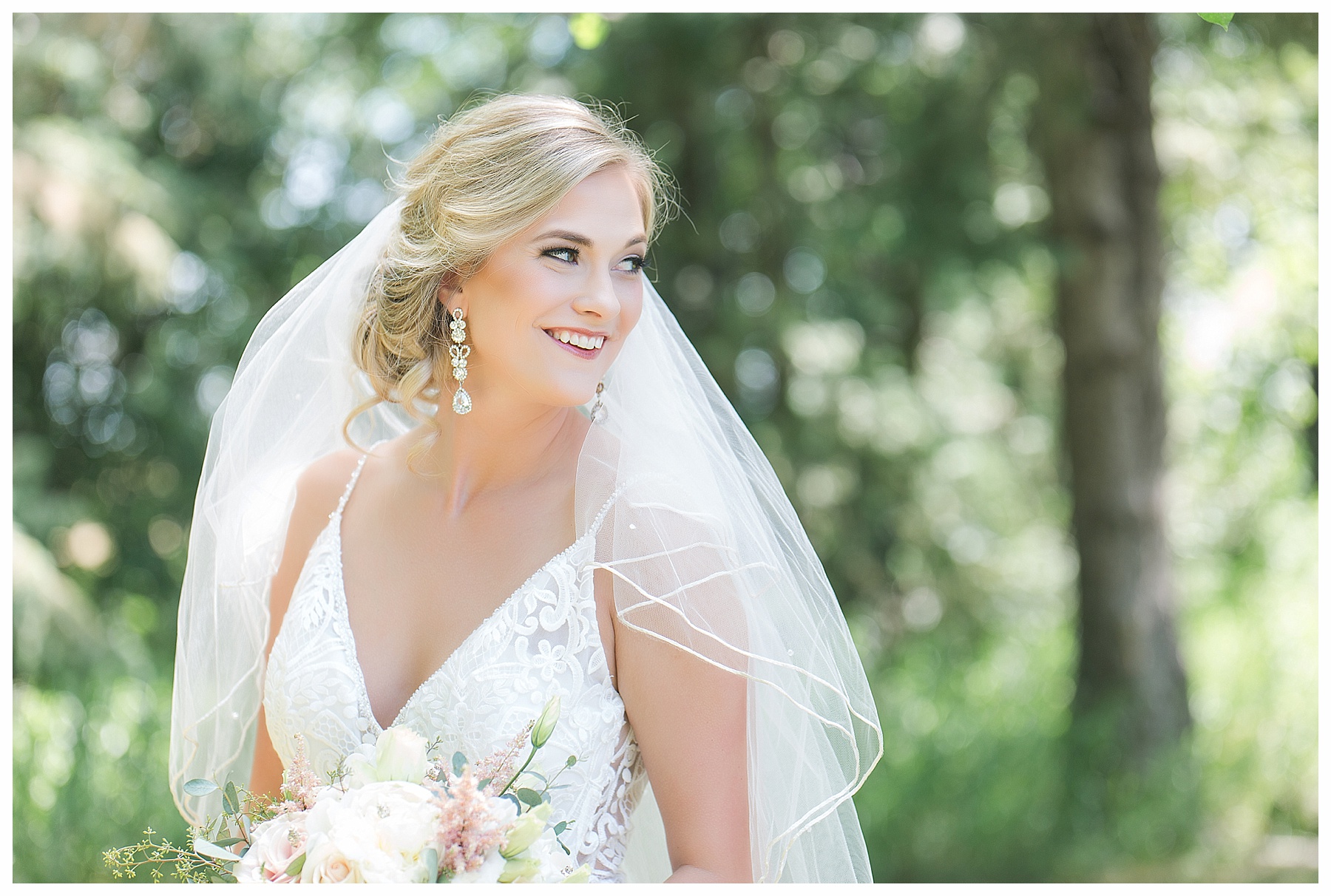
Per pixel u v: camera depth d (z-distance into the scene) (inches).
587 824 69.7
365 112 324.8
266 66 326.3
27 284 271.6
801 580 77.2
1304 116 277.1
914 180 287.3
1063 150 255.1
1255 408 364.8
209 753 86.0
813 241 295.0
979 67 270.7
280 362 85.7
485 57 308.0
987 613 383.2
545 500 76.0
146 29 303.7
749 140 294.7
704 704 69.2
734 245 311.4
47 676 224.2
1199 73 277.6
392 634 75.7
